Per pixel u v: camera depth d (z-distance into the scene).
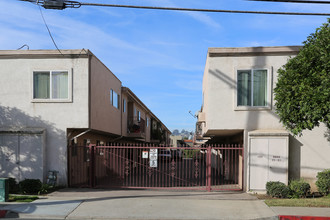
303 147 11.84
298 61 8.79
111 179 16.39
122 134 21.14
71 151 13.13
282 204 9.36
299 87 8.24
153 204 9.49
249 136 11.72
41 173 12.07
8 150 12.18
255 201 10.07
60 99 12.55
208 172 12.14
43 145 12.20
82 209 8.76
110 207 9.05
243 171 11.94
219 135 15.96
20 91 12.66
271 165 11.59
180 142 82.06
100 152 16.70
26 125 12.55
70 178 12.80
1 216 8.21
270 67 11.88
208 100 12.09
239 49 11.93
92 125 13.16
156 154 13.30
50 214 8.20
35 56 12.66
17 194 10.88
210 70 12.11
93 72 13.44
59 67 12.63
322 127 11.82
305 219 7.94
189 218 8.04
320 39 8.40
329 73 7.91
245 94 12.07
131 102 25.62
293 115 8.56
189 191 12.02
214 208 9.06
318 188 11.04
